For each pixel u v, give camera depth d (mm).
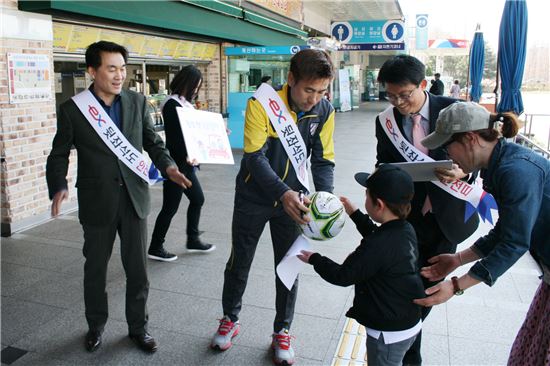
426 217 2596
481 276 1827
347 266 2070
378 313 2088
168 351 2967
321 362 2865
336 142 12031
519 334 2121
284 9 13555
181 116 2971
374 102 29656
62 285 3863
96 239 2814
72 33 6340
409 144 2512
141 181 2885
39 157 5316
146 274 2953
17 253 4531
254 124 2547
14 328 3186
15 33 4891
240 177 2832
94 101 2725
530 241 1861
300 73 2324
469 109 1876
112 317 3363
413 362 2766
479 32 13594
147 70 8469
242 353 2957
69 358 2869
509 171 1774
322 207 2328
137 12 6363
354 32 20078
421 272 2238
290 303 2873
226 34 8898
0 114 4816
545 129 13344
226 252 4652
